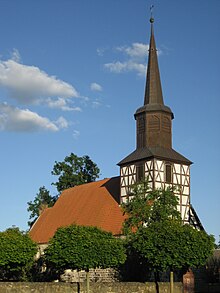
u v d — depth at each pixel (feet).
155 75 215.31
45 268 188.55
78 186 247.09
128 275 173.17
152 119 205.98
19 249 161.38
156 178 194.90
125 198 202.69
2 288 143.74
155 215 166.40
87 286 148.15
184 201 201.05
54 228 224.12
